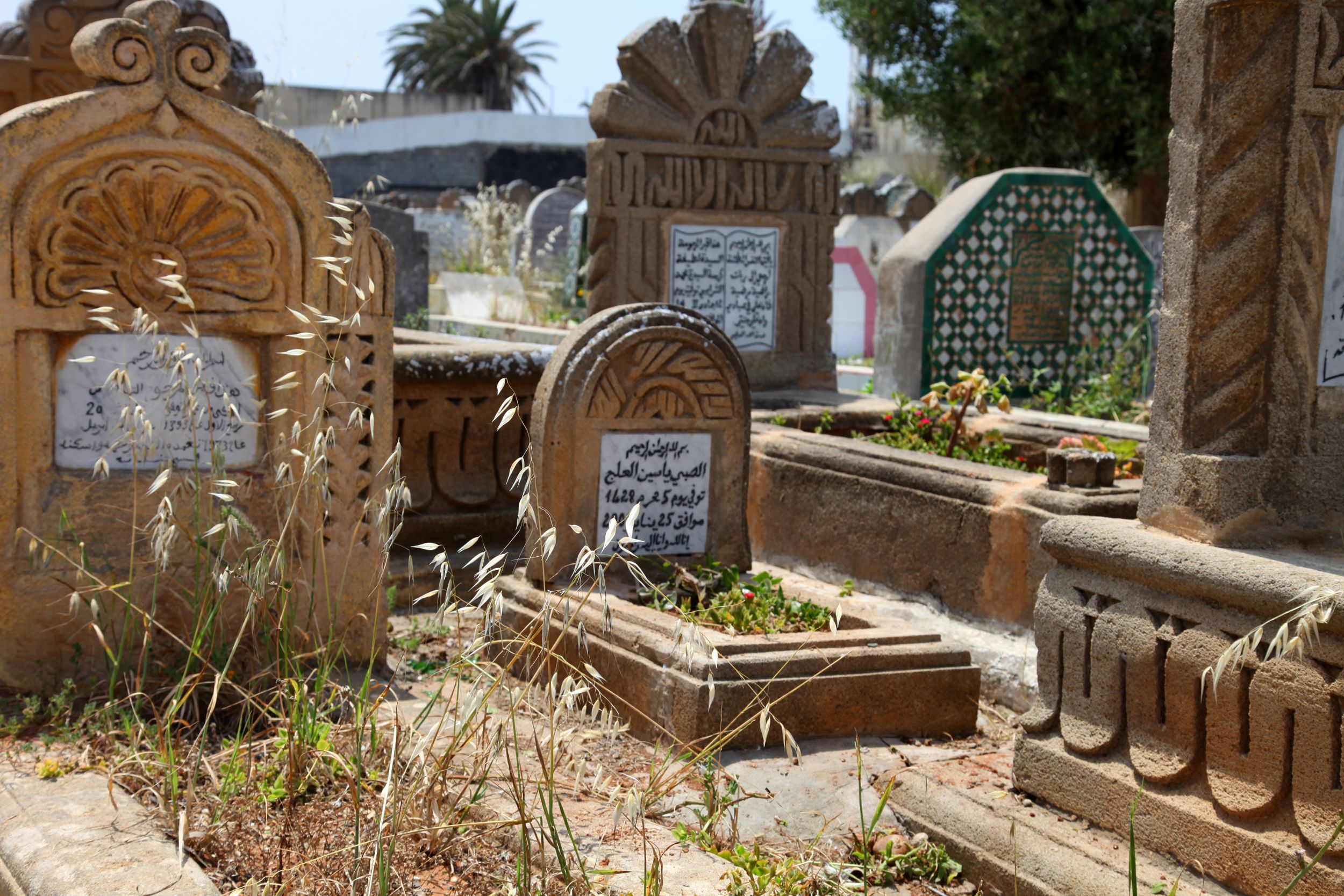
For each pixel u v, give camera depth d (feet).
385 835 9.02
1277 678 8.70
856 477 17.13
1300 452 10.03
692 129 24.25
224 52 12.61
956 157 54.85
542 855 8.50
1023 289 27.22
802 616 13.61
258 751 11.14
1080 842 9.84
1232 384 9.97
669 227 24.23
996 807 10.46
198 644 10.93
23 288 12.04
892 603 16.37
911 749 12.27
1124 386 26.89
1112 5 47.34
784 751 11.95
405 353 17.58
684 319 14.87
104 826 9.36
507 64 141.59
